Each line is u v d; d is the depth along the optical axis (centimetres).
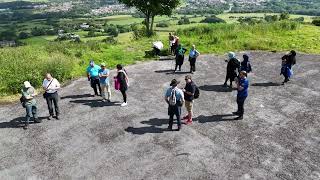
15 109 1605
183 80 1936
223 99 1652
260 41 2748
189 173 1066
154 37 3209
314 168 1083
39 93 1802
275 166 1095
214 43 2781
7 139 1312
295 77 1958
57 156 1187
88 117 1482
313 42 2734
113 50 2656
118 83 1538
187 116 1414
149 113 1509
